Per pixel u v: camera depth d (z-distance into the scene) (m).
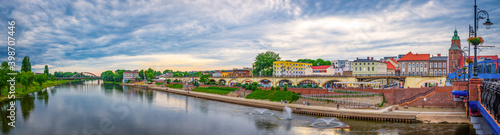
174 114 86.75
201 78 196.25
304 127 68.44
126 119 78.56
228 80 196.50
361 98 92.69
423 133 60.44
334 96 95.38
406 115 71.00
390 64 174.38
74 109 95.19
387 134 60.47
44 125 71.12
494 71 66.00
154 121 76.06
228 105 107.88
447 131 61.62
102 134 62.22
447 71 152.25
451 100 81.25
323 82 138.50
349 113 77.06
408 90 92.69
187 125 71.81
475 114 40.53
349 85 128.88
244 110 94.38
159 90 199.12
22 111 90.94
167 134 63.56
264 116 82.81
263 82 182.25
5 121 75.44
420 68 156.38
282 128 68.00
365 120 73.56
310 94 103.75
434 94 82.94
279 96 111.62
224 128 68.75
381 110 80.50
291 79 153.00
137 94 159.25
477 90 40.03
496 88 28.73
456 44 159.62
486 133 39.66
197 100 126.50
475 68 40.69
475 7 37.88
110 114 85.81
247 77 180.88
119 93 165.50
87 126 70.19
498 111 27.17
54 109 95.12
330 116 79.69
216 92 153.50
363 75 133.00
